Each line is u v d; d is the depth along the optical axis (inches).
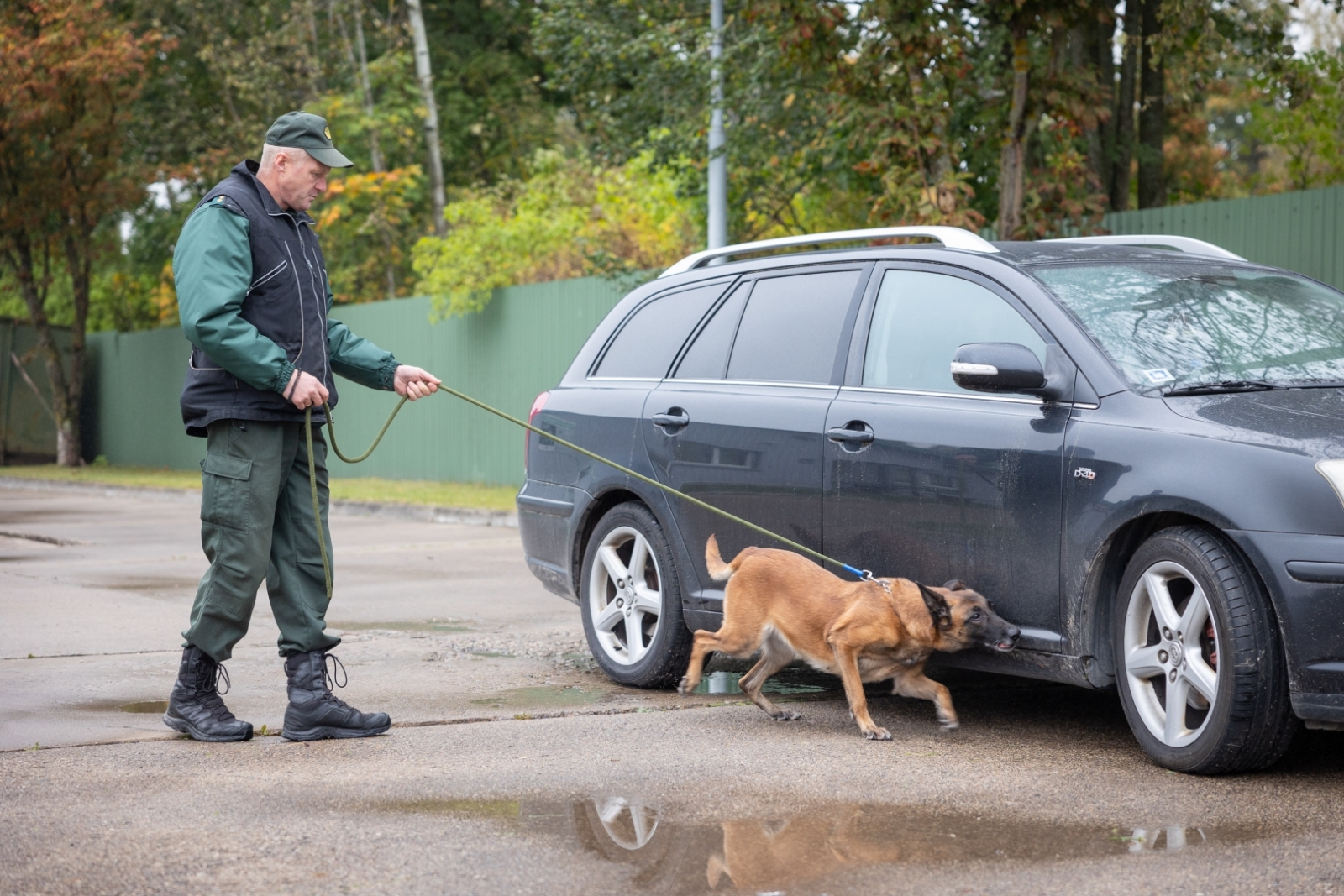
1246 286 218.2
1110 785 175.0
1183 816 160.2
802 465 221.9
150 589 390.0
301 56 1088.8
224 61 1077.1
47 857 146.9
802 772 183.6
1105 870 141.1
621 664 249.6
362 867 143.5
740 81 582.6
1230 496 169.8
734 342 245.3
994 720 218.5
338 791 174.4
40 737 205.9
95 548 518.3
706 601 234.7
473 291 773.9
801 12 450.0
